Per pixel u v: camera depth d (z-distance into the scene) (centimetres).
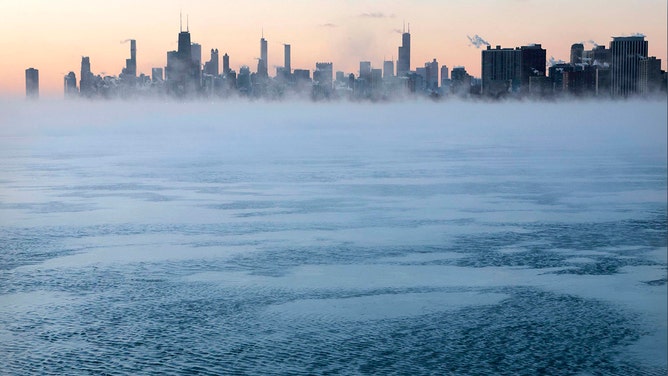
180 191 10319
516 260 5628
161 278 5084
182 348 3722
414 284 4894
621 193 10012
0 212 8181
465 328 4012
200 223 7394
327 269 5338
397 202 9012
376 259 5659
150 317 4200
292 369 3459
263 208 8500
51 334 3916
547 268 5359
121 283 4944
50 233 6825
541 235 6688
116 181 11756
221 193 10075
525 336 3891
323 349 3709
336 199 9312
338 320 4141
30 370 3438
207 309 4350
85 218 7738
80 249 6081
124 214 8031
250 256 5788
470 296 4606
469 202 9025
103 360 3559
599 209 8419
